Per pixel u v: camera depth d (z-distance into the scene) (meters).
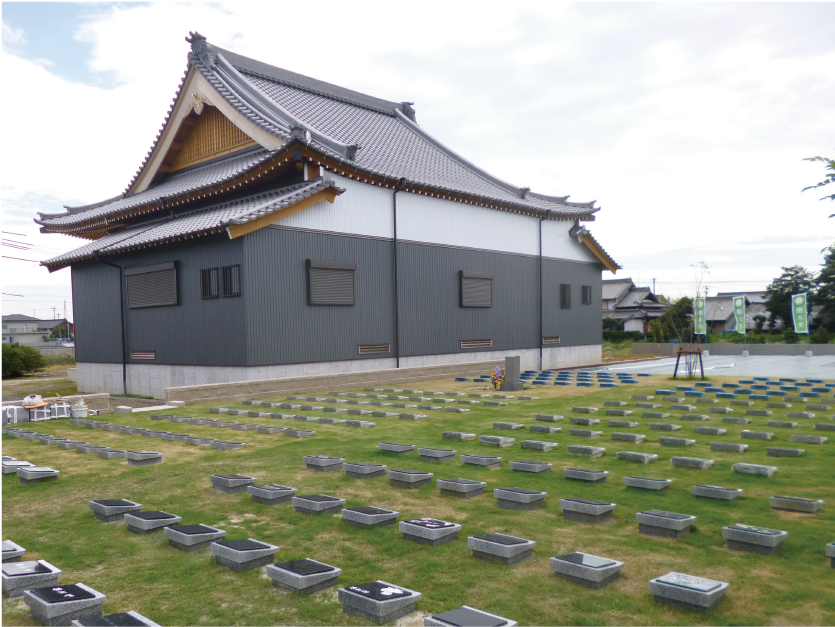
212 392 19.80
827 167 5.40
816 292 54.31
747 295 77.31
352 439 12.53
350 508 7.78
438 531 6.55
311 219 23.52
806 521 6.96
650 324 57.59
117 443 13.08
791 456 10.27
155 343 25.62
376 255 26.05
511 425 13.37
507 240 32.88
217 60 30.55
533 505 7.70
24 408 17.33
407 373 25.70
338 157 23.55
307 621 5.02
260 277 21.84
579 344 38.03
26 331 76.81
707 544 6.35
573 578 5.54
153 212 28.09
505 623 4.49
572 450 10.77
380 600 4.95
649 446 11.39
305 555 6.37
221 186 24.31
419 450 10.61
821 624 4.68
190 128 30.27
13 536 7.26
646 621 4.81
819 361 39.00
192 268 23.61
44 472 9.79
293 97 33.75
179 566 6.24
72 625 4.76
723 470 9.37
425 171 31.38
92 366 29.30
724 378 25.64
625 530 6.84
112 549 6.77
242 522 7.50
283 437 13.06
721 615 4.85
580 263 38.34
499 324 32.28
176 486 9.27
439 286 28.94
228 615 5.15
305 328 23.30
